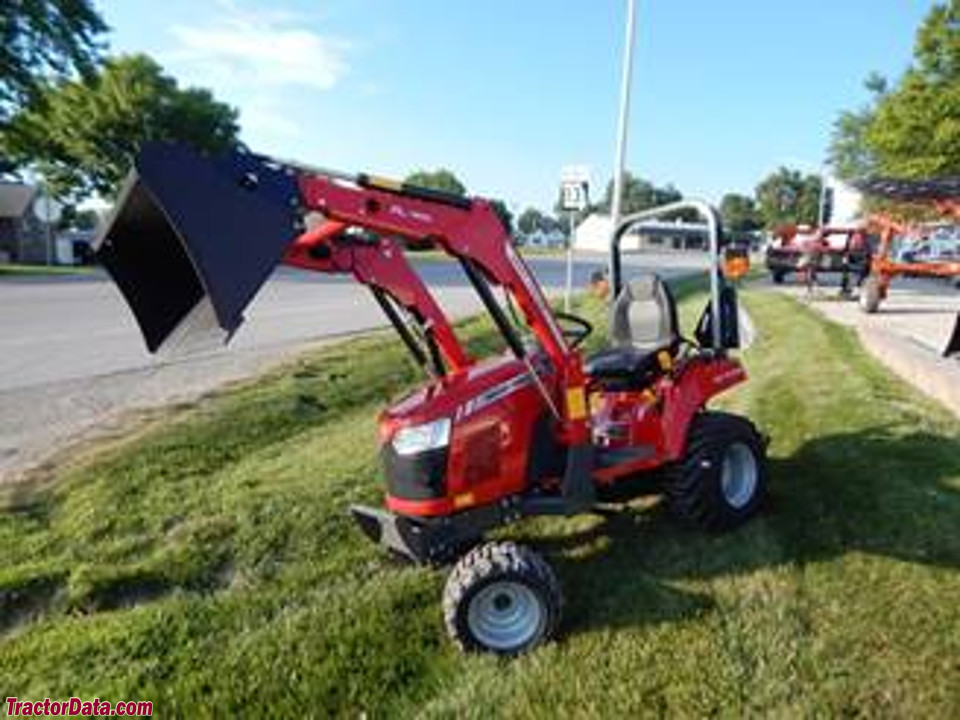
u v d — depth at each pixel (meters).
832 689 2.96
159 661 3.37
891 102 23.77
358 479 5.35
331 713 3.03
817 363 8.67
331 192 3.07
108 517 4.86
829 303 16.89
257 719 3.01
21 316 14.58
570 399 3.72
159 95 53.78
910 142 22.31
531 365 3.70
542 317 3.66
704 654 3.23
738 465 4.47
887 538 4.12
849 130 46.47
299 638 3.49
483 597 3.35
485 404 3.57
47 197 42.47
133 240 3.06
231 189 2.85
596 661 3.23
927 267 14.00
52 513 5.03
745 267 4.69
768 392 7.34
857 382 7.50
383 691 3.15
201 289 3.01
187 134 54.38
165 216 2.78
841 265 18.38
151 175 2.74
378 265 3.67
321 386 8.34
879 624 3.37
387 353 10.36
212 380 8.82
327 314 16.25
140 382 8.73
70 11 30.36
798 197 95.31
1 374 9.20
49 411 7.40
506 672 3.19
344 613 3.67
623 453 4.12
